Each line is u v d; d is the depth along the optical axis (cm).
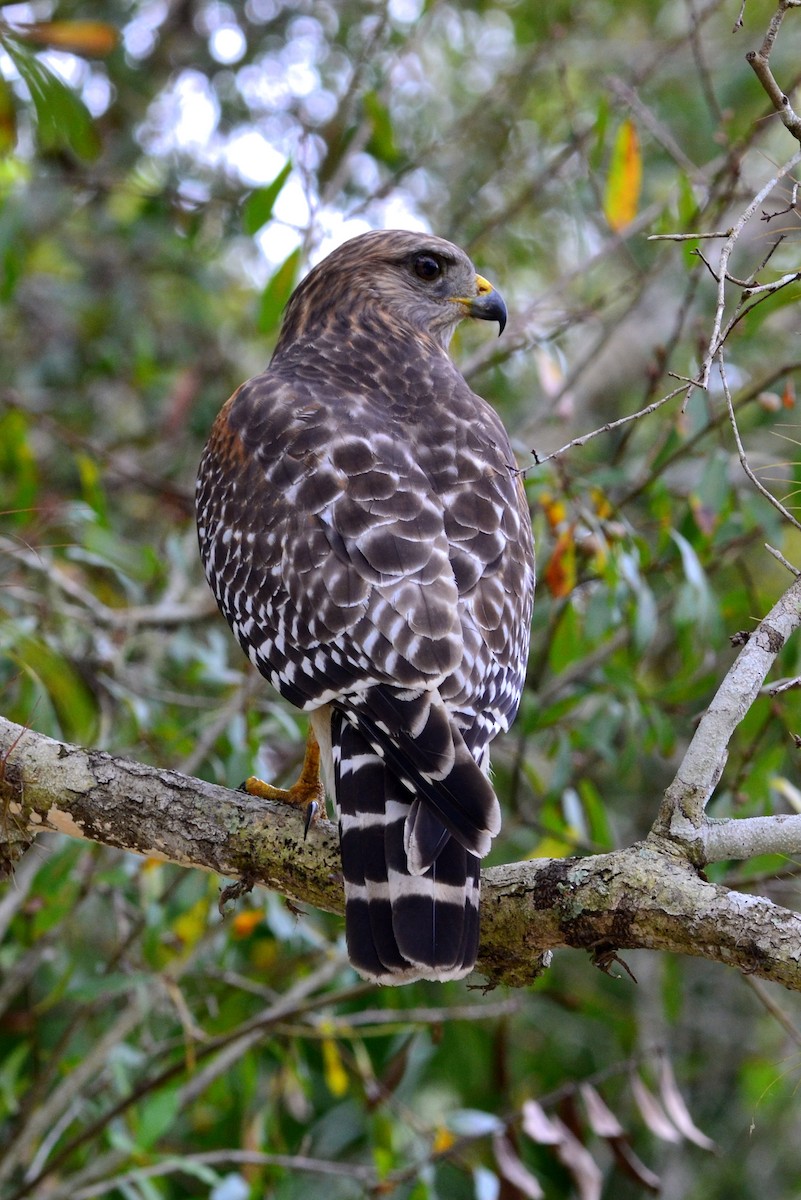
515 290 1459
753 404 1177
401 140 1427
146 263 1402
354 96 1182
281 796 730
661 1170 1204
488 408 811
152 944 923
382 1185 941
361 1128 1151
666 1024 1173
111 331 1385
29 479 1097
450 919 576
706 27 1462
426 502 679
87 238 1402
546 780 1179
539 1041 1209
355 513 670
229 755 1036
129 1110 950
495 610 657
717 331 585
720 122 1055
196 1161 941
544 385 1116
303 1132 1162
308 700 640
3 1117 992
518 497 747
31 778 672
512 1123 941
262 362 1477
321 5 1451
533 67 1321
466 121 1244
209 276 1405
